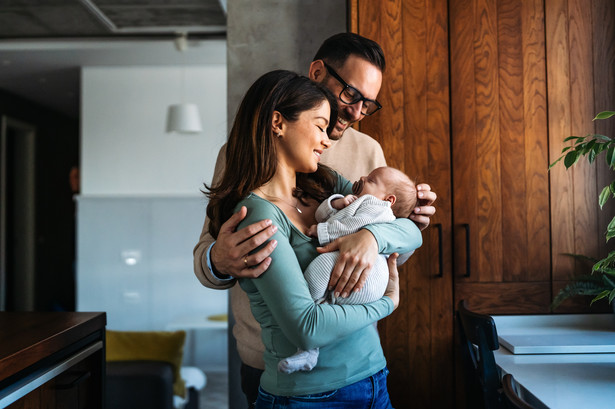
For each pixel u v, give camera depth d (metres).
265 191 1.35
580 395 1.49
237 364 2.57
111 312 6.36
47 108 8.87
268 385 1.29
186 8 5.03
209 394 5.10
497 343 1.65
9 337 1.65
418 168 2.38
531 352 1.99
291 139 1.33
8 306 8.27
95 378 2.01
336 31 2.65
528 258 2.39
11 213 8.34
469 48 2.39
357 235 1.28
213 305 6.34
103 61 6.40
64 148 9.48
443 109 2.39
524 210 2.39
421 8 2.39
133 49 5.94
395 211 1.55
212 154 6.59
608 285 2.31
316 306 1.18
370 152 1.96
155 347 3.45
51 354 1.66
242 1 2.66
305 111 1.33
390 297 1.33
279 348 1.27
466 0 2.40
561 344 2.03
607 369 1.76
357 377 1.25
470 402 1.98
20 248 8.30
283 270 1.19
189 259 6.36
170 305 6.35
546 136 2.40
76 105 8.71
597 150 1.66
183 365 6.31
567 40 2.41
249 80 2.65
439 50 2.39
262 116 1.31
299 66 2.65
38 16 5.19
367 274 1.24
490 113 2.39
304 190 1.48
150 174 6.61
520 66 2.40
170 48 5.94
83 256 6.39
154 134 6.63
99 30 5.63
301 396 1.24
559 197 2.40
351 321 1.19
